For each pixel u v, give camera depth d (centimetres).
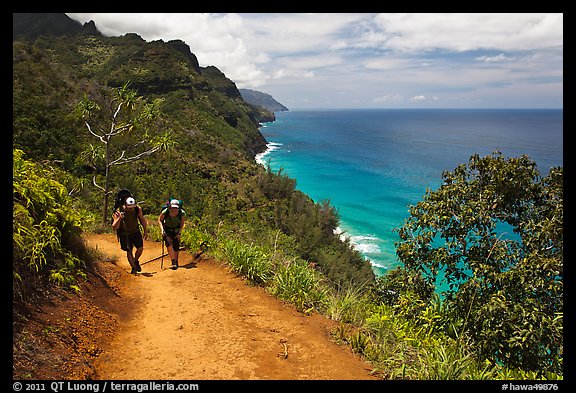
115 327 429
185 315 480
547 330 533
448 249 742
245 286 610
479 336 572
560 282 592
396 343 450
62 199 509
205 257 776
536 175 720
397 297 771
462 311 631
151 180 3422
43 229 421
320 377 360
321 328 477
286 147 12731
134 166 3522
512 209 751
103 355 364
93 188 2430
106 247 852
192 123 7488
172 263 711
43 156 2761
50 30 18612
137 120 1617
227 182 4456
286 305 548
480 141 15500
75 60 12106
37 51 4150
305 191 6203
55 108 3406
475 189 772
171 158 4216
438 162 9688
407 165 9175
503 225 2984
